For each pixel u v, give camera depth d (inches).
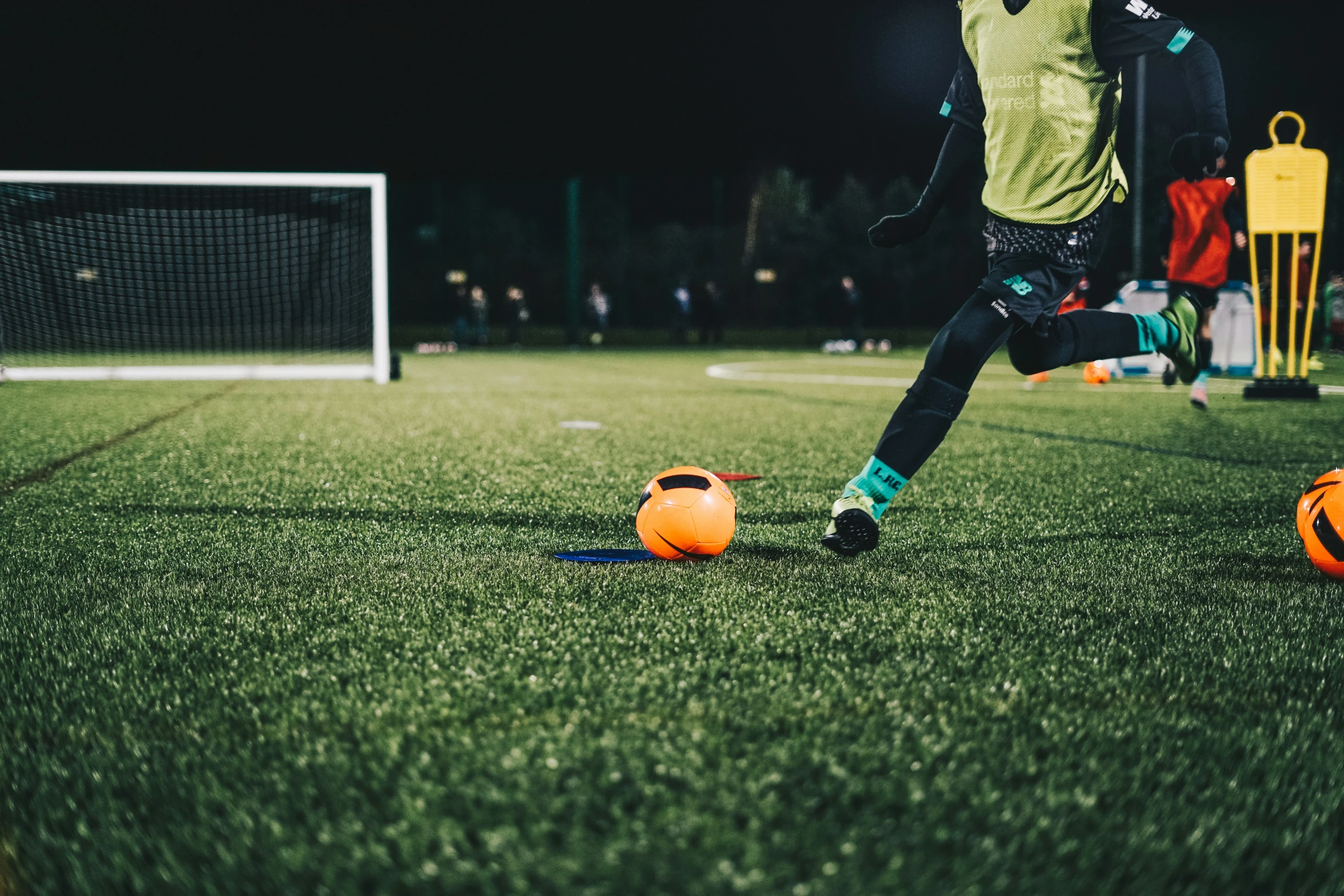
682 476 115.6
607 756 60.9
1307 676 76.5
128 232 711.1
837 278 1041.5
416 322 995.9
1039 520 142.4
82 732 65.3
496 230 989.2
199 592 100.9
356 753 61.7
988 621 90.7
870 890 47.3
